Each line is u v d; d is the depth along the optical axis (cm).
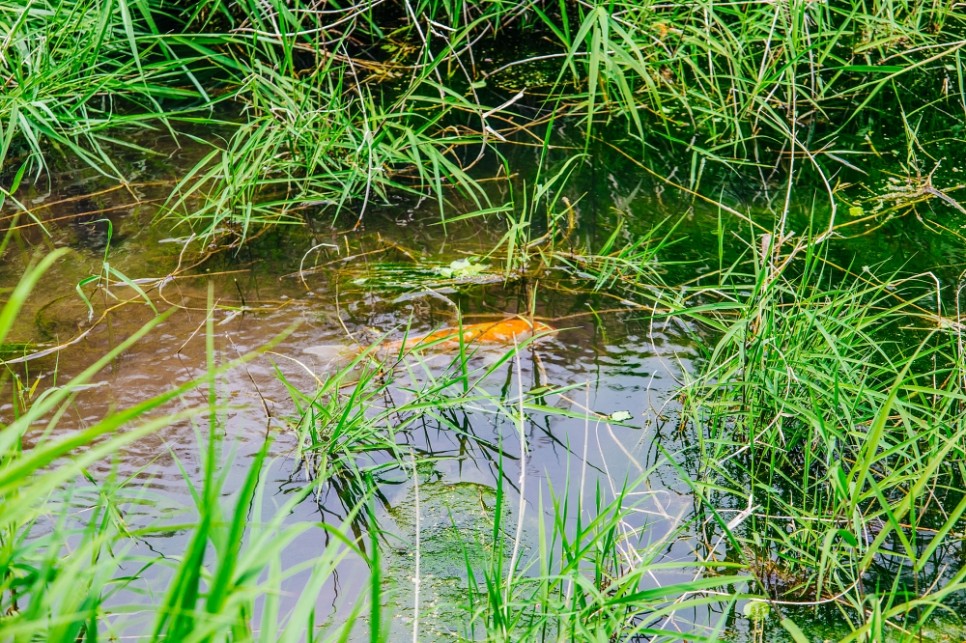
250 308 346
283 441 281
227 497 258
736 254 384
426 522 255
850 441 283
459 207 421
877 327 330
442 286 363
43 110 439
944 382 298
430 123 428
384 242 393
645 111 502
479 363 320
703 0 494
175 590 135
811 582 238
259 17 506
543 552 213
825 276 362
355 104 492
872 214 409
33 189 423
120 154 454
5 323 117
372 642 161
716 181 441
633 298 358
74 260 371
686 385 294
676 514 261
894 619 225
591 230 403
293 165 420
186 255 379
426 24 573
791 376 272
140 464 268
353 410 294
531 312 346
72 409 290
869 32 529
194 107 494
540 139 476
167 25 555
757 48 525
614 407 301
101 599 181
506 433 291
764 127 485
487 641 205
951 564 242
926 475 214
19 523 200
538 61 552
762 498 268
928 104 489
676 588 205
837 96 506
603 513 222
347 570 237
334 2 533
